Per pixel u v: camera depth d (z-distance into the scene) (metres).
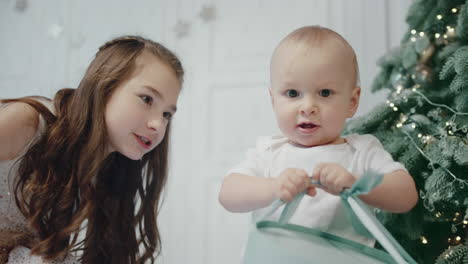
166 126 1.14
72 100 1.04
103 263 1.13
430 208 1.02
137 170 1.20
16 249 0.96
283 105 0.88
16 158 1.00
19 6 2.64
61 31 2.54
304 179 0.71
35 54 2.57
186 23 2.31
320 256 0.65
